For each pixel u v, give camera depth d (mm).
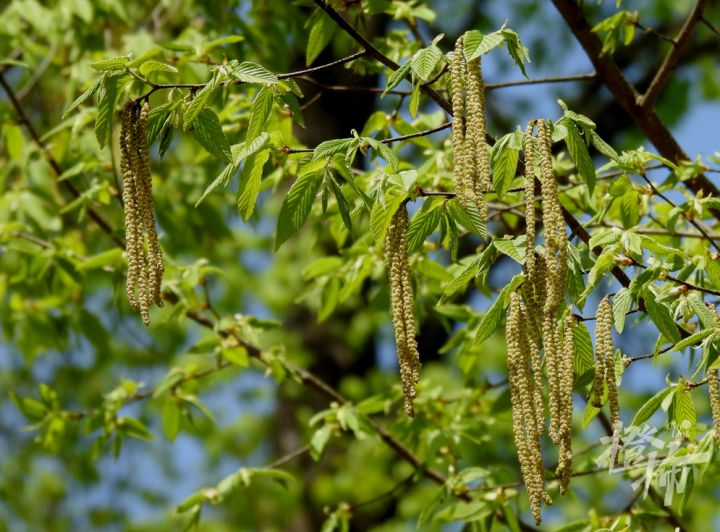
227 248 13367
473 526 7027
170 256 8922
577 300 4359
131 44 8500
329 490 12922
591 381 4398
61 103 11742
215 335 7844
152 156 9312
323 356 13469
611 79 6906
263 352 7480
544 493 3695
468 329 7363
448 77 4500
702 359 4449
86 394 14430
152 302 3916
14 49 9602
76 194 8227
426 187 6832
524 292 3875
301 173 4184
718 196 6723
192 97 4340
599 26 6789
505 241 4227
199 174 9078
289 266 13438
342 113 13219
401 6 7051
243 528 13742
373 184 4426
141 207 3961
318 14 6609
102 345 9383
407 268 3949
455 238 4305
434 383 12781
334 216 7074
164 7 10523
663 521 6512
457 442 7312
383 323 12672
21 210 9047
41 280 9398
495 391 7996
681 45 6691
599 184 7328
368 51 4633
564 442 3664
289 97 4488
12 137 8352
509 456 11930
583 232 4910
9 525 15461
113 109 4203
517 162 4211
